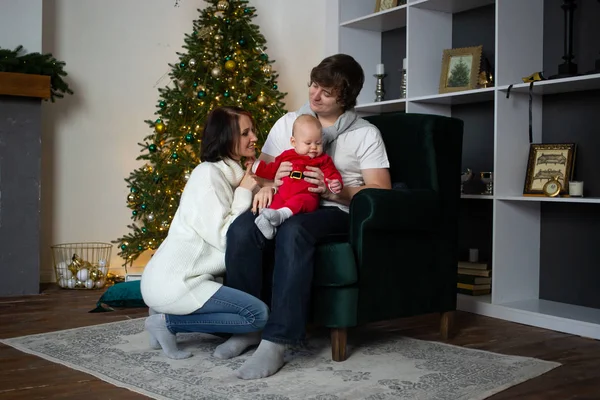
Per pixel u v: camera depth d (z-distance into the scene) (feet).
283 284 6.62
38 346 7.68
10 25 11.82
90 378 6.46
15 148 11.48
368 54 13.48
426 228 7.79
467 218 11.79
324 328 8.80
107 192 13.82
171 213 12.55
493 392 6.14
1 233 11.40
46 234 13.21
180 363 6.95
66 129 13.37
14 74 11.14
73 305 10.52
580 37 9.94
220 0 13.28
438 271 8.13
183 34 14.62
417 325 9.22
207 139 7.44
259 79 13.60
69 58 13.34
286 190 7.15
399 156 8.42
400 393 6.02
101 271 12.53
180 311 6.88
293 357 7.28
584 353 7.80
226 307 6.81
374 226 7.04
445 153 8.21
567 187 9.72
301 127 7.32
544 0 10.44
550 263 10.45
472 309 10.34
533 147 10.19
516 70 10.11
